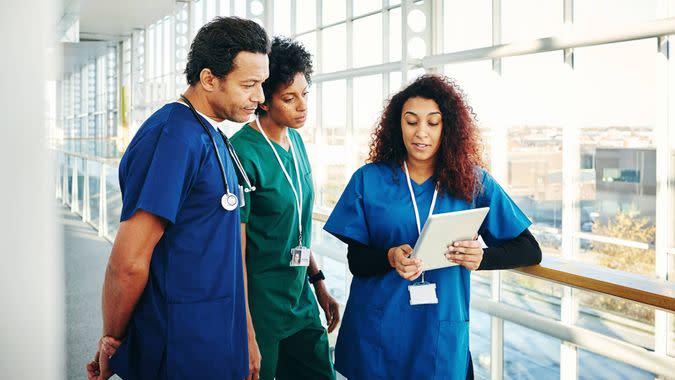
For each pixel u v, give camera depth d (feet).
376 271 5.20
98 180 35.06
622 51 11.54
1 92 1.13
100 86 44.01
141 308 4.25
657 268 11.50
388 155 5.54
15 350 1.18
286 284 6.38
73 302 18.06
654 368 10.55
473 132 5.33
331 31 18.70
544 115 12.94
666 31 9.27
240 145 6.10
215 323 4.35
